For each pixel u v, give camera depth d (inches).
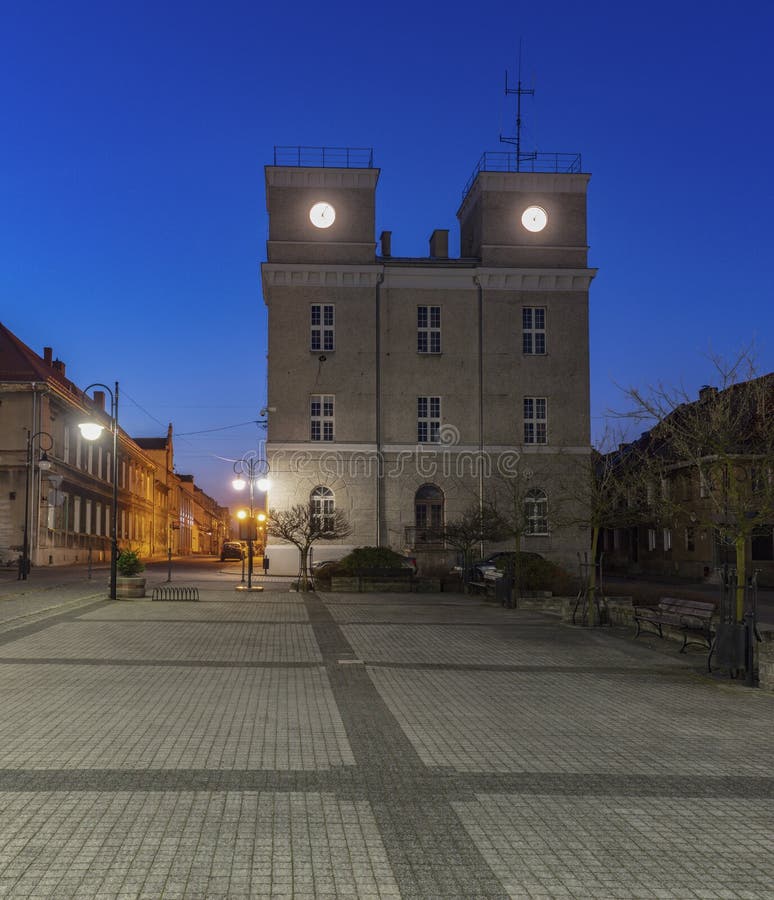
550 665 550.0
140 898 188.1
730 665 497.4
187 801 255.6
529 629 753.0
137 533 3090.6
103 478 2522.1
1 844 218.4
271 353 1690.5
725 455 549.0
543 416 1740.9
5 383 1855.3
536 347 1749.5
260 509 2143.2
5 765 293.1
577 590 1164.5
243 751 316.5
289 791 267.6
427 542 1665.8
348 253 1716.3
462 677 498.3
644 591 1119.6
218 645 614.2
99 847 217.0
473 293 1740.9
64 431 2074.3
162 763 298.0
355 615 861.2
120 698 414.3
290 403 1685.5
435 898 191.0
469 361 1729.8
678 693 458.3
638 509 850.1
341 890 193.8
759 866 213.2
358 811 249.8
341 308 1710.1
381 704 413.1
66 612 838.5
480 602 1064.8
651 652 613.6
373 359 1707.7
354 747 326.3
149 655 558.9
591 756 320.8
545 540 1680.6
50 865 205.2
